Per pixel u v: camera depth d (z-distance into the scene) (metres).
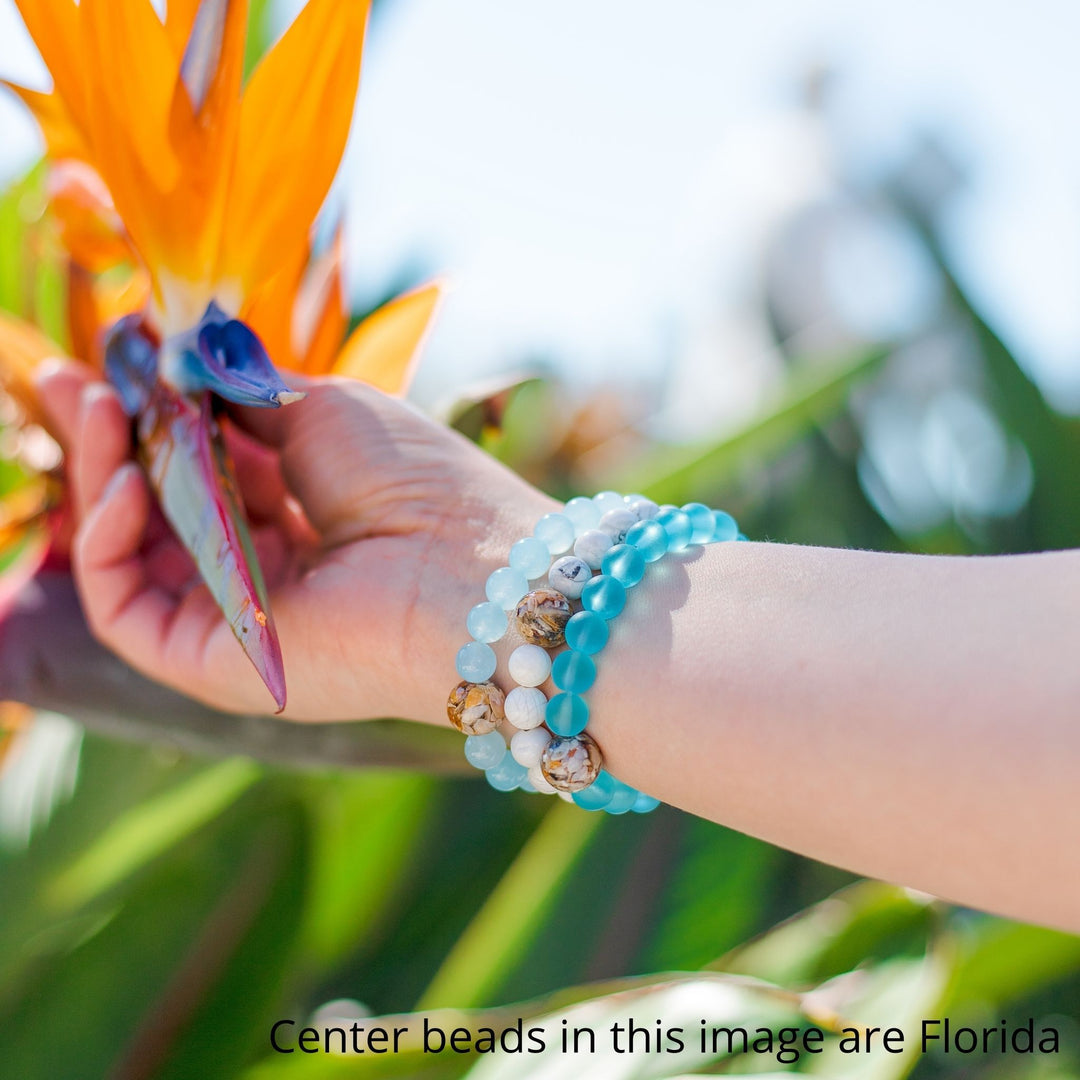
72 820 0.54
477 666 0.43
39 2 0.44
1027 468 1.08
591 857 0.60
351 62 0.44
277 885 0.54
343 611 0.46
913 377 1.14
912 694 0.40
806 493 0.98
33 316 0.55
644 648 0.42
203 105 0.44
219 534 0.44
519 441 0.89
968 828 0.39
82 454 0.48
